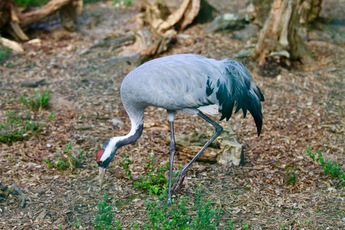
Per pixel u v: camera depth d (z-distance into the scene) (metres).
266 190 8.37
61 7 14.95
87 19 16.16
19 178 8.45
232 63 8.34
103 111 10.98
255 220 7.59
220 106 8.12
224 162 9.09
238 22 14.77
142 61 13.21
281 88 11.99
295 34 12.87
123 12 16.97
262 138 10.03
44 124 10.17
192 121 10.57
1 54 13.30
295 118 10.79
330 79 12.38
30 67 13.02
